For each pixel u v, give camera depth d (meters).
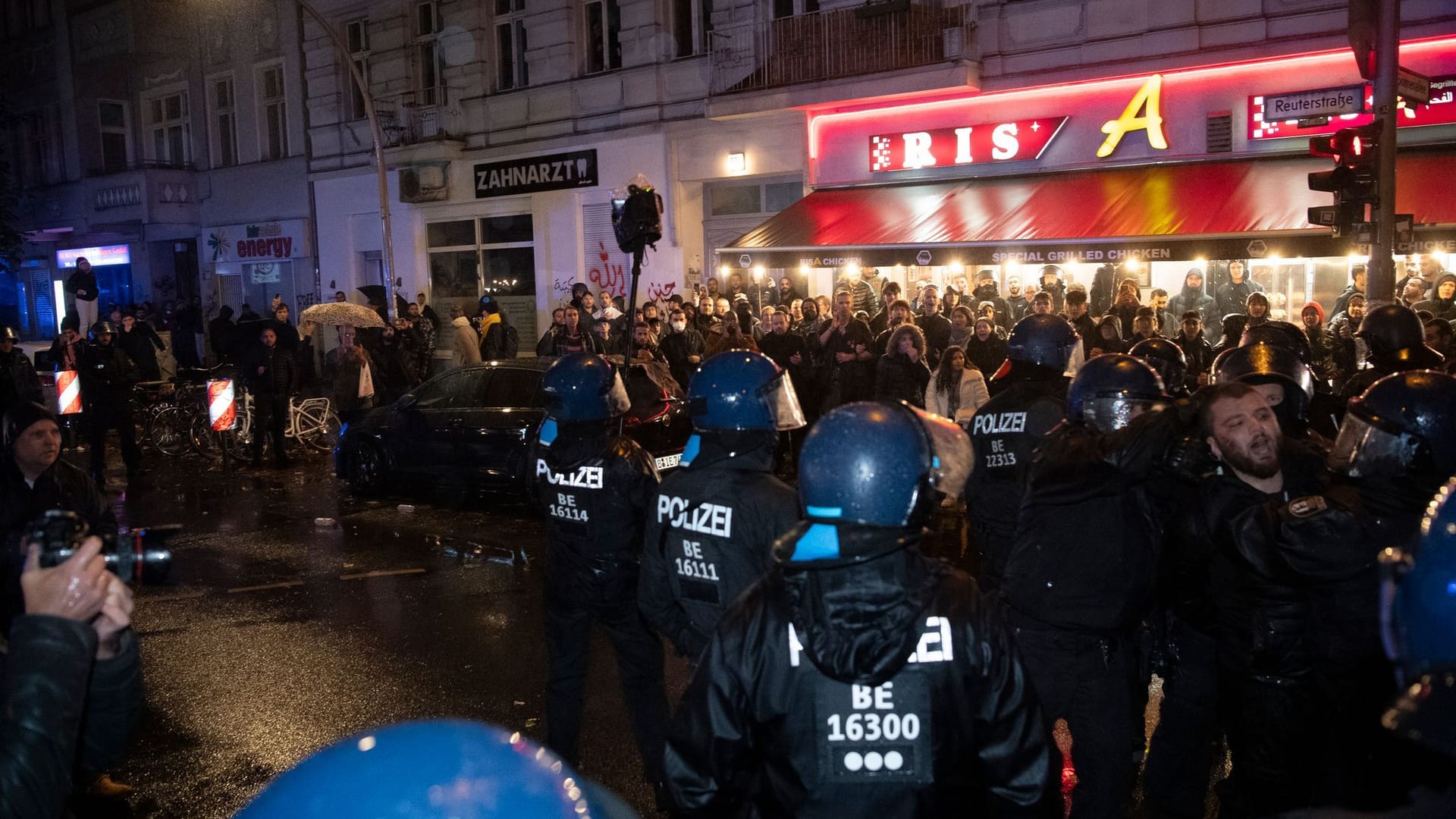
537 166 19.78
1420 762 1.43
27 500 4.45
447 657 6.16
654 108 18.06
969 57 14.81
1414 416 2.81
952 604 2.04
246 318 22.33
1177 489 3.44
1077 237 12.52
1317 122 9.74
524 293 20.78
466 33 20.69
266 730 5.22
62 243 32.38
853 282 15.38
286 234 25.11
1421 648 1.27
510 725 5.15
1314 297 13.82
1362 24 9.04
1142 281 14.43
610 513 3.86
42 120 30.86
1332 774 3.16
